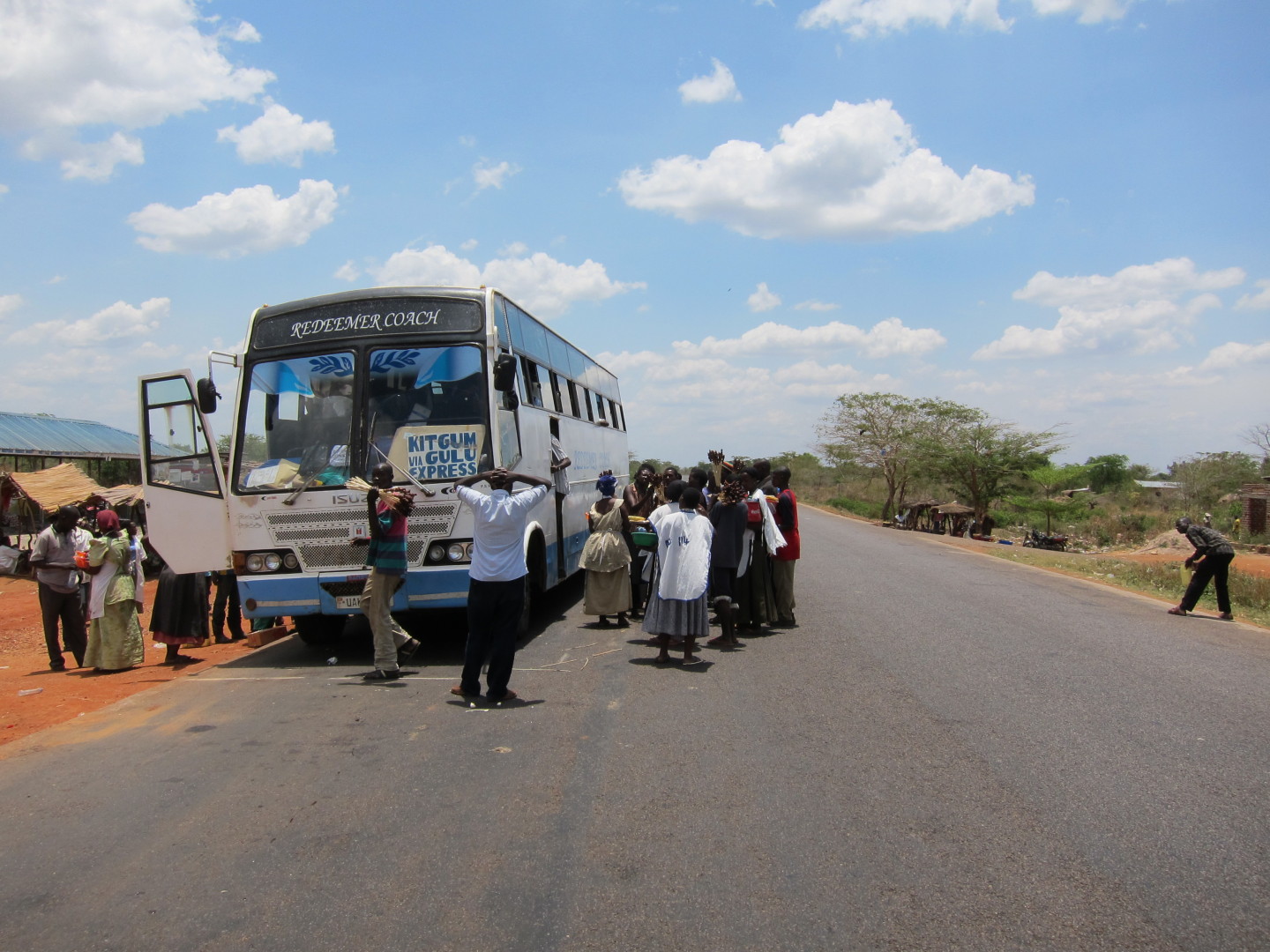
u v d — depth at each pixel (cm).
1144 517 3581
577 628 1046
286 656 937
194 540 858
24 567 2195
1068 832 441
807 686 743
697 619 818
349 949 333
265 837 441
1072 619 1152
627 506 1097
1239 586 1630
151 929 352
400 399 868
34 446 2758
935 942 335
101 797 509
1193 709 689
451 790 500
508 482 699
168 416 856
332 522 849
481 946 333
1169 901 370
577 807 471
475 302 884
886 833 438
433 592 845
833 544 2370
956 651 898
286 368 886
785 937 338
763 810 466
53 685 845
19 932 352
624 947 331
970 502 3950
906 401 4294
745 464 1052
